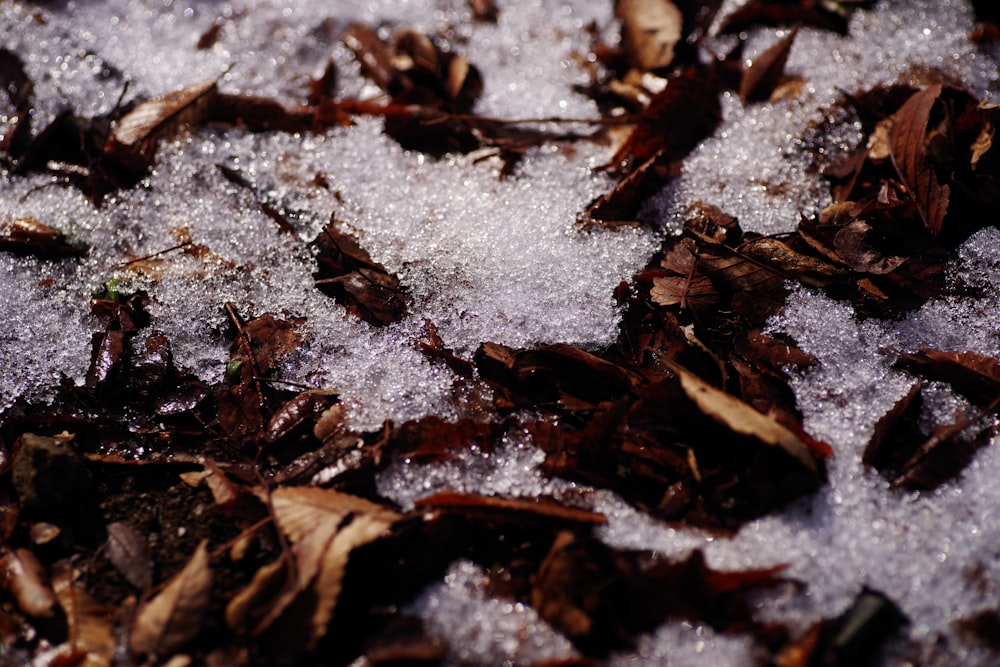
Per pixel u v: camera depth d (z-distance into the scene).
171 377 1.08
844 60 1.19
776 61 1.16
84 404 1.08
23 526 1.04
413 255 1.11
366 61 1.20
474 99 1.19
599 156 1.15
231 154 1.15
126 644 1.02
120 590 1.03
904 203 1.11
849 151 1.14
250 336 1.09
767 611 1.01
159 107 1.15
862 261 1.09
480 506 1.03
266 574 1.02
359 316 1.09
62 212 1.13
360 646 1.02
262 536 1.04
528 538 1.04
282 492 1.04
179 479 1.06
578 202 1.13
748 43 1.21
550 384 1.07
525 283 1.10
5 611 1.02
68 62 1.20
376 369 1.08
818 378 1.07
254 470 1.06
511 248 1.11
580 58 1.21
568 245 1.11
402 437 1.05
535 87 1.20
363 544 1.02
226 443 1.07
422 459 1.05
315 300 1.10
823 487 1.04
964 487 1.04
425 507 1.04
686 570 1.02
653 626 1.01
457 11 1.24
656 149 1.15
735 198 1.13
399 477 1.05
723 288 1.09
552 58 1.22
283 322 1.09
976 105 1.13
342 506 1.03
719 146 1.15
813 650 1.01
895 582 1.02
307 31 1.23
